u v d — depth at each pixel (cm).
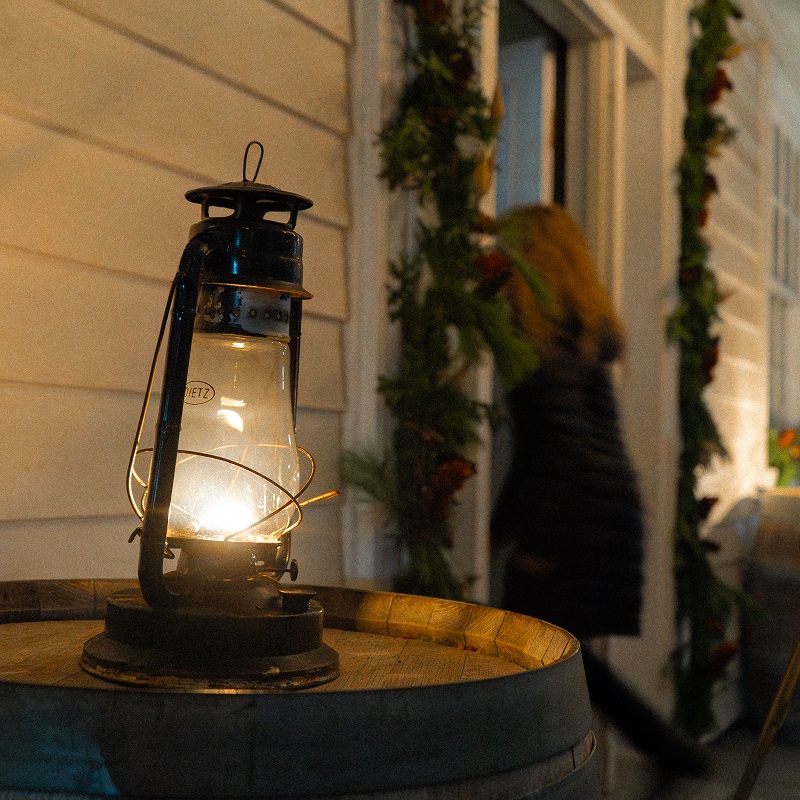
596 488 218
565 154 344
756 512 484
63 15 125
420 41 199
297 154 171
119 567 136
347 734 66
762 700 425
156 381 141
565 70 345
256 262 82
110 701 63
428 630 110
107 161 132
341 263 184
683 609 375
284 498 88
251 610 81
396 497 186
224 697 64
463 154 211
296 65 170
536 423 219
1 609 107
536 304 215
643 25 371
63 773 63
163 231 142
